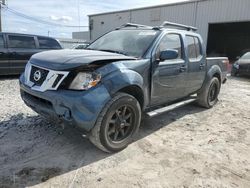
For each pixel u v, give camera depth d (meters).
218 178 2.99
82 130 3.04
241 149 3.81
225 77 6.51
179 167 3.18
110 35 4.68
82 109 2.89
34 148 3.42
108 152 3.40
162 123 4.76
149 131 4.30
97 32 31.11
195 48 5.07
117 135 3.44
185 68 4.60
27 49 8.91
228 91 8.55
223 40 31.70
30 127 4.08
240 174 3.10
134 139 3.92
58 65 3.06
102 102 3.03
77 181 2.77
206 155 3.54
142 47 3.93
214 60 5.84
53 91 3.00
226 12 19.44
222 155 3.57
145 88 3.71
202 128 4.62
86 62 3.00
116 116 3.32
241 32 30.77
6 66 8.46
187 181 2.89
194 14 21.44
